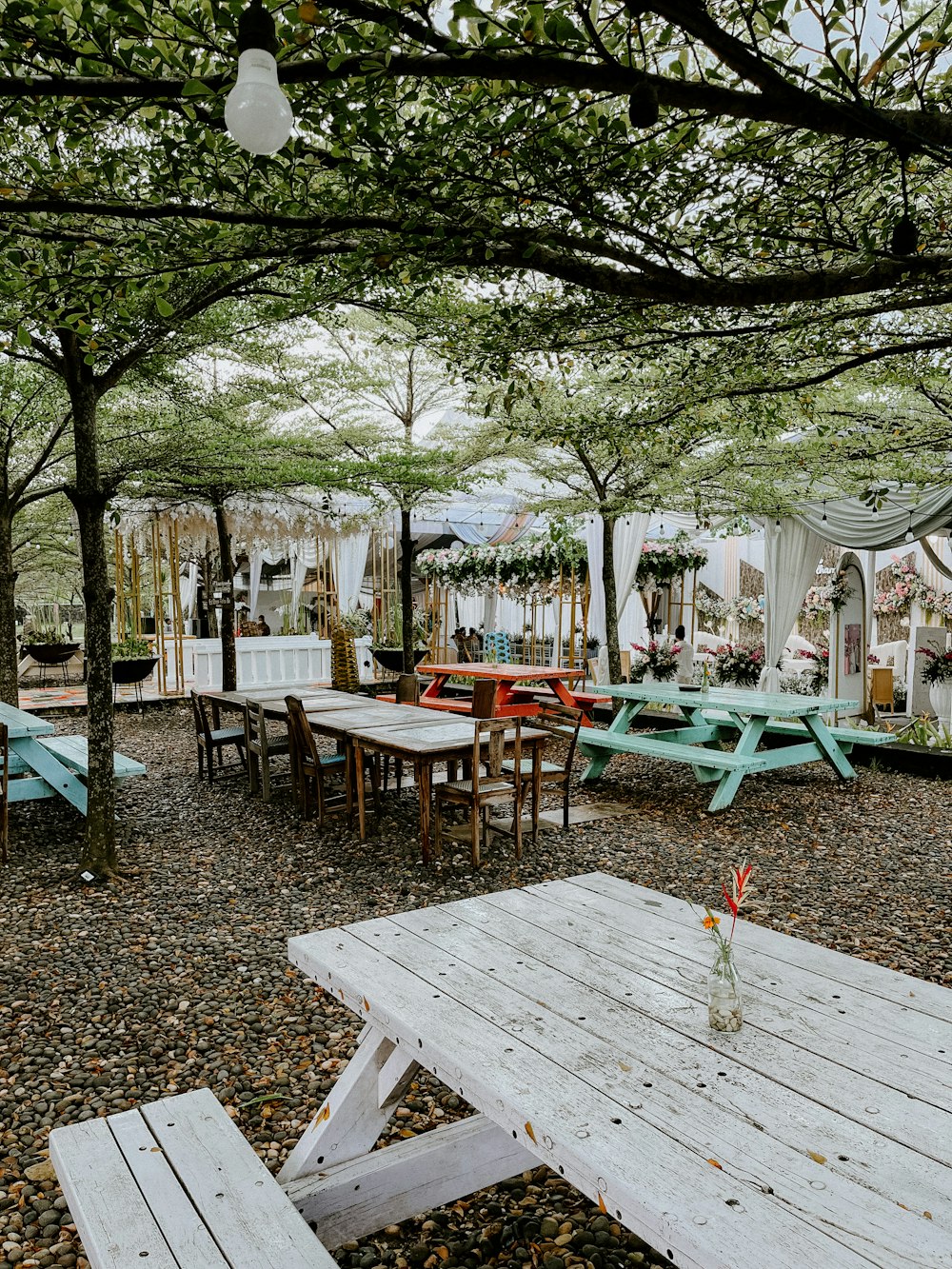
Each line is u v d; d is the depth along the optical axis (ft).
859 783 27.09
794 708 23.91
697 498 31.71
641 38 6.81
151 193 8.77
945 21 6.89
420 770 19.22
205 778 28.32
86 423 17.90
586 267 9.41
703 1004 7.07
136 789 26.76
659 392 16.05
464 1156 8.18
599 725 36.94
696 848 20.38
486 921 9.00
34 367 26.96
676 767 30.19
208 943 14.96
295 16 6.33
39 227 10.07
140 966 14.06
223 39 7.03
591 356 13.52
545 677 32.32
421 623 57.98
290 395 32.81
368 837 21.45
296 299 12.19
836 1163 4.95
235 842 21.09
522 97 7.70
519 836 19.69
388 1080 7.89
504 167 8.50
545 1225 8.22
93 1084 10.63
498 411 31.53
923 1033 6.58
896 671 46.24
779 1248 4.24
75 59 6.86
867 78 6.97
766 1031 6.60
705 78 7.86
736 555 59.00
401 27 6.23
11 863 19.44
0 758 20.88
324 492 36.86
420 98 9.43
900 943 14.71
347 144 7.72
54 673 57.82
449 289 14.06
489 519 58.65
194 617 63.36
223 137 7.84
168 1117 7.56
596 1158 4.98
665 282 9.42
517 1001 7.10
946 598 44.47
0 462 31.14
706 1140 5.16
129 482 35.86
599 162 8.53
